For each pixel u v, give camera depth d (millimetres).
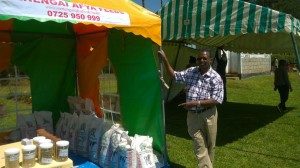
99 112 5398
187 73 4004
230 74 21484
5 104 5070
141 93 4641
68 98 5551
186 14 5918
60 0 3424
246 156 5410
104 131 4273
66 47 5641
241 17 5348
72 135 4680
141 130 4723
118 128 4145
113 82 5055
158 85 4410
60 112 5406
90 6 3658
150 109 4547
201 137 3887
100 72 5281
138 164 3900
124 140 3965
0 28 4840
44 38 5355
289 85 9633
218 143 6203
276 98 12781
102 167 4156
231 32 5438
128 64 4754
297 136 6773
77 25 5355
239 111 9773
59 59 5586
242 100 12227
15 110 5195
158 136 4496
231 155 5449
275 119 8547
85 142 4488
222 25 5520
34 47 5293
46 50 5426
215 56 10477
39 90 5414
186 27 5922
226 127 7574
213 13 5609
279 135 6852
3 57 4977
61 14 3322
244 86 16781
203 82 3830
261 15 5176
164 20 6227
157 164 4293
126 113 4887
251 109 10148
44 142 3164
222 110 9938
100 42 5223
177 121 8148
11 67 5094
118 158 3912
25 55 5223
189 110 3922
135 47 4625
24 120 4820
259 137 6676
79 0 3664
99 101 5383
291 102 11664
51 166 2990
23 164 2908
